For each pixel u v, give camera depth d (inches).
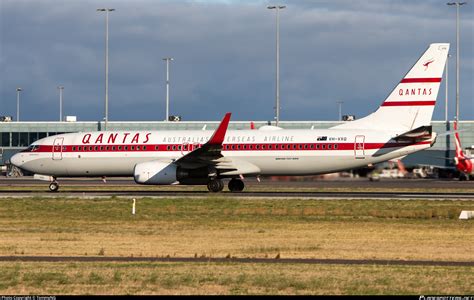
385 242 3897.6
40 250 3595.0
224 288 2679.6
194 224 4751.5
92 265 3129.9
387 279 2817.4
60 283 2758.4
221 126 7027.6
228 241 3932.1
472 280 2802.7
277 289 2664.9
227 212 5467.5
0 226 4662.9
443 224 4739.2
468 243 3860.7
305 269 3034.0
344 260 3312.0
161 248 3666.3
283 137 7524.6
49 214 5398.6
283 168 7529.5
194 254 3474.4
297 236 4143.7
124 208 5782.5
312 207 5787.4
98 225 4707.2
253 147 7514.8
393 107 7529.5
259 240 3973.9
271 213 5408.5
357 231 4377.5
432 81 7460.6
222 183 7652.6
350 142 7421.3
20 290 2652.6
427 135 7298.2
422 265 3169.3
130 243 3846.0
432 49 7460.6
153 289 2664.9
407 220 4972.9
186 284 2738.7
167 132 7854.3
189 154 7204.7
